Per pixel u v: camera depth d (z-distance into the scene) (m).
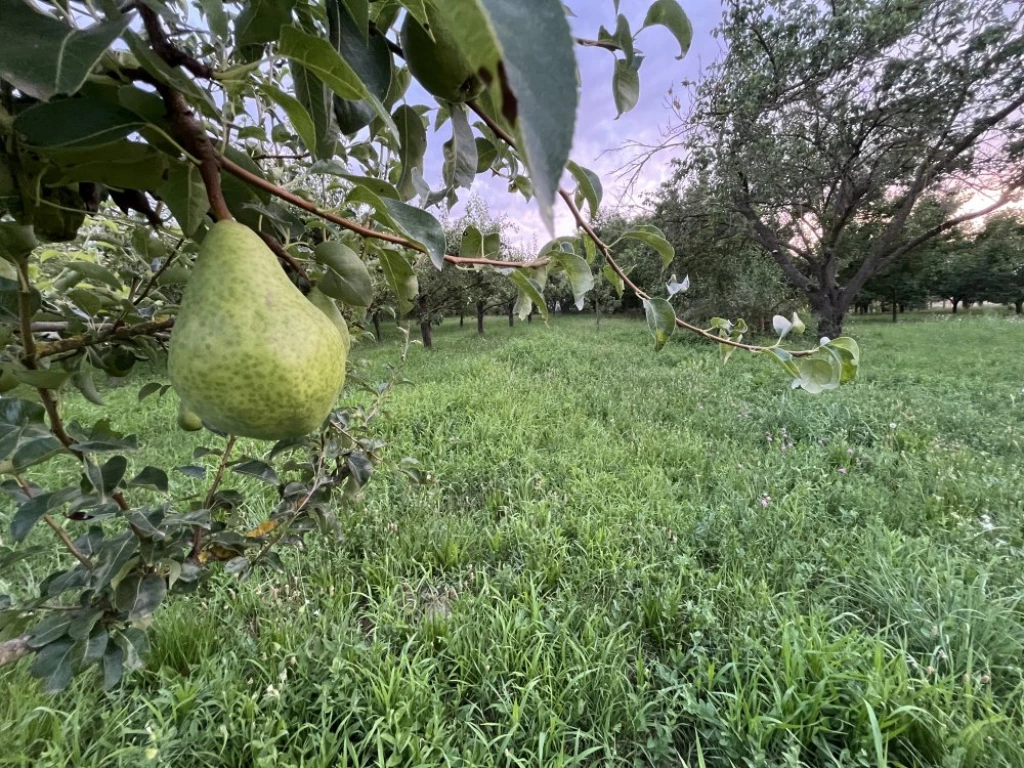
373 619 2.80
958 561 3.07
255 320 0.53
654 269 13.88
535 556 3.34
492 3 0.21
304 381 0.55
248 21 0.54
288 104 0.60
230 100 0.62
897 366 10.04
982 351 11.78
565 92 0.20
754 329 14.91
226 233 0.56
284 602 2.90
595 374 9.31
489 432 5.70
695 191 12.29
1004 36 8.56
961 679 2.35
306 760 2.08
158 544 1.18
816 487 4.23
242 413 0.53
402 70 0.97
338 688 2.26
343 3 0.60
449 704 2.36
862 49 9.16
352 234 1.22
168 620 2.51
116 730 2.04
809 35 9.96
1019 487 4.06
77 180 0.61
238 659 2.49
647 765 2.15
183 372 0.53
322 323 0.60
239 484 4.23
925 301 36.66
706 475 4.67
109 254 1.48
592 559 3.30
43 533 3.44
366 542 3.46
